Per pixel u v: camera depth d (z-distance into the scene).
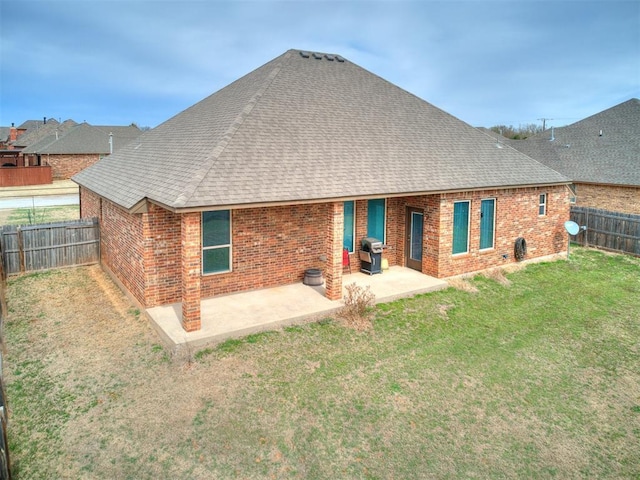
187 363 8.78
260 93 13.93
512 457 6.57
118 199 11.87
